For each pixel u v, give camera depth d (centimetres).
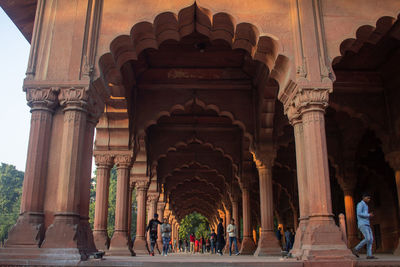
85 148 595
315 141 565
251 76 1023
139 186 1252
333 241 516
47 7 629
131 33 632
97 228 895
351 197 1252
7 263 484
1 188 4994
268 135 981
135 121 1004
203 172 1984
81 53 594
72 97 570
